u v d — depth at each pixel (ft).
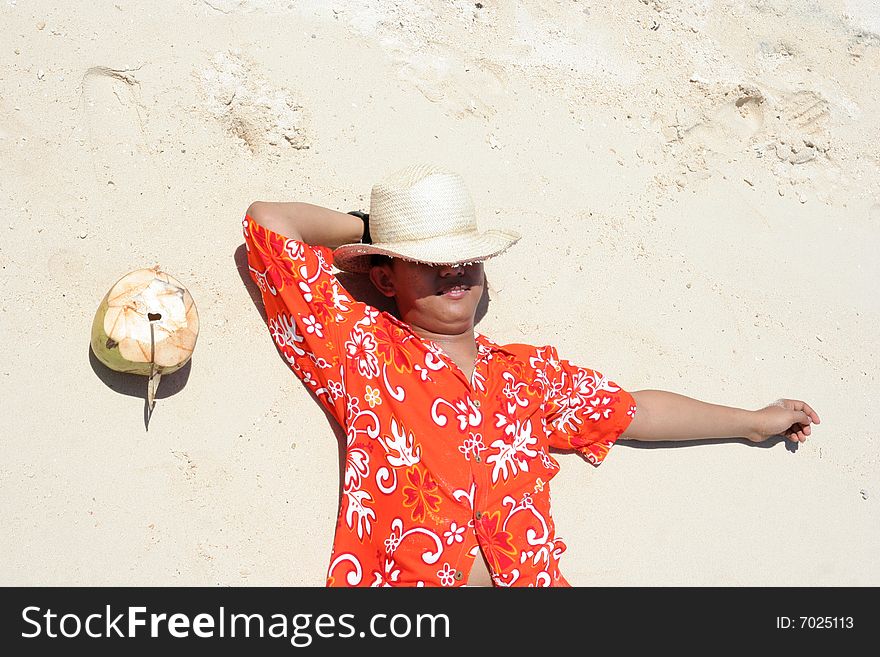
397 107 11.93
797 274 13.34
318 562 10.13
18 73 10.47
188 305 9.71
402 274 9.81
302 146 11.32
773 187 13.69
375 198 9.95
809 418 12.29
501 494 9.52
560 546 9.98
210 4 11.44
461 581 9.22
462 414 9.56
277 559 10.00
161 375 9.75
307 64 11.65
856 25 14.98
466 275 9.82
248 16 11.58
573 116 12.85
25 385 9.70
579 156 12.67
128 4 11.09
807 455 12.54
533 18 13.14
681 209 13.03
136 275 9.58
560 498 11.26
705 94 13.53
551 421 10.81
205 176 10.85
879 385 13.20
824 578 12.07
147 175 10.65
